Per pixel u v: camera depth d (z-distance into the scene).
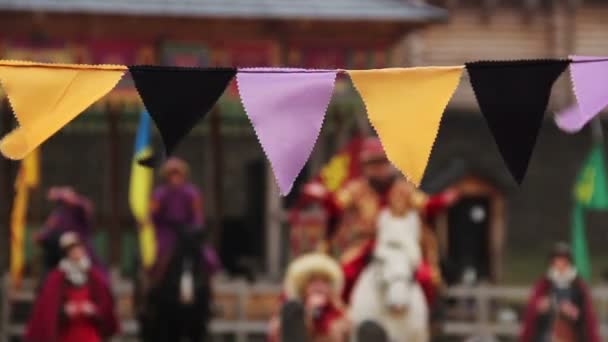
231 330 38.56
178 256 31.47
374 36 41.62
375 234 25.92
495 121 11.10
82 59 40.41
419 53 55.06
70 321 32.19
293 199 42.16
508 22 55.91
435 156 54.66
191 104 11.06
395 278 24.86
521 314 42.41
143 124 33.75
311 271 23.28
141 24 40.50
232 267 44.09
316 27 41.12
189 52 40.84
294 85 11.17
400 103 11.19
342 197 26.28
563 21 56.03
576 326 34.19
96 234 41.75
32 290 38.75
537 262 51.50
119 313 38.72
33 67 11.15
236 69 11.17
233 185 48.72
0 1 39.12
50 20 39.88
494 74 11.15
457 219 44.38
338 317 23.16
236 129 45.38
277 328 24.05
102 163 48.31
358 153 31.58
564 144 54.91
